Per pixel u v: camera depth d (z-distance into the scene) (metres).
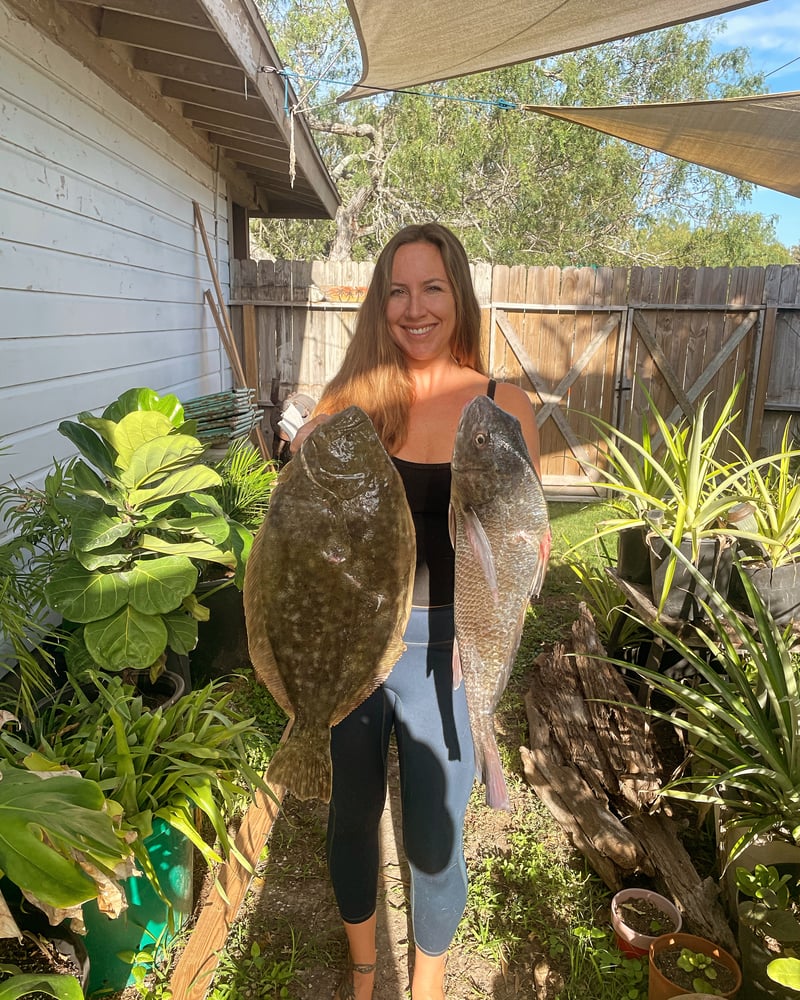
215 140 8.18
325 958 2.60
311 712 1.67
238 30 4.77
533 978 2.53
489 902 2.84
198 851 3.03
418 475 1.97
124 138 5.52
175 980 2.39
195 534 3.43
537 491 1.62
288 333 9.48
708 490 4.38
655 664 3.82
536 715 3.86
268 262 9.33
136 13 4.30
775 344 9.01
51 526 3.42
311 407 7.57
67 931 2.10
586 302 9.11
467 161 19.16
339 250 21.75
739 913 2.29
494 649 1.64
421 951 2.22
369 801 2.13
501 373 9.34
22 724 2.75
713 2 4.23
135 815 2.32
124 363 5.60
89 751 2.48
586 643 3.97
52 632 3.08
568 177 19.80
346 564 1.64
